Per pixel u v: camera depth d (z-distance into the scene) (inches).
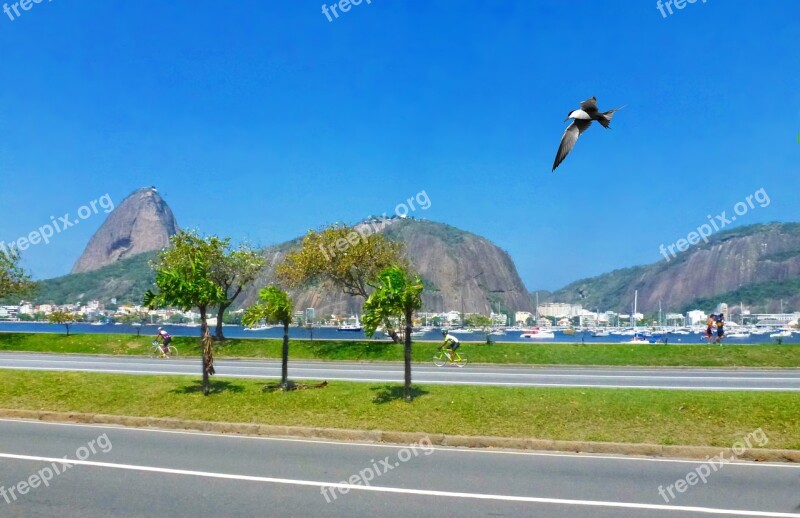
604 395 593.0
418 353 1296.8
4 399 638.5
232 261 1454.2
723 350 1209.4
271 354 1348.4
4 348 1471.5
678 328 5344.5
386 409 571.2
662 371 1060.5
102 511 314.8
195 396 631.8
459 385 679.7
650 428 504.4
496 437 494.6
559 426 515.8
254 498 339.0
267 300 662.5
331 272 1457.9
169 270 657.0
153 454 450.3
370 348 1331.2
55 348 1460.4
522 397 590.6
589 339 4490.7
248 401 609.6
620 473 403.5
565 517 308.5
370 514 311.6
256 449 471.2
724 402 554.6
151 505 325.4
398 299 606.2
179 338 1486.2
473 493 351.9
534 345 1291.8
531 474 398.6
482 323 3878.0
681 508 324.2
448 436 499.8
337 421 547.2
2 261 1598.2
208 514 310.7
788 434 484.4
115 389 660.7
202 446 481.1
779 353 1186.6
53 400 633.0
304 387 671.1
